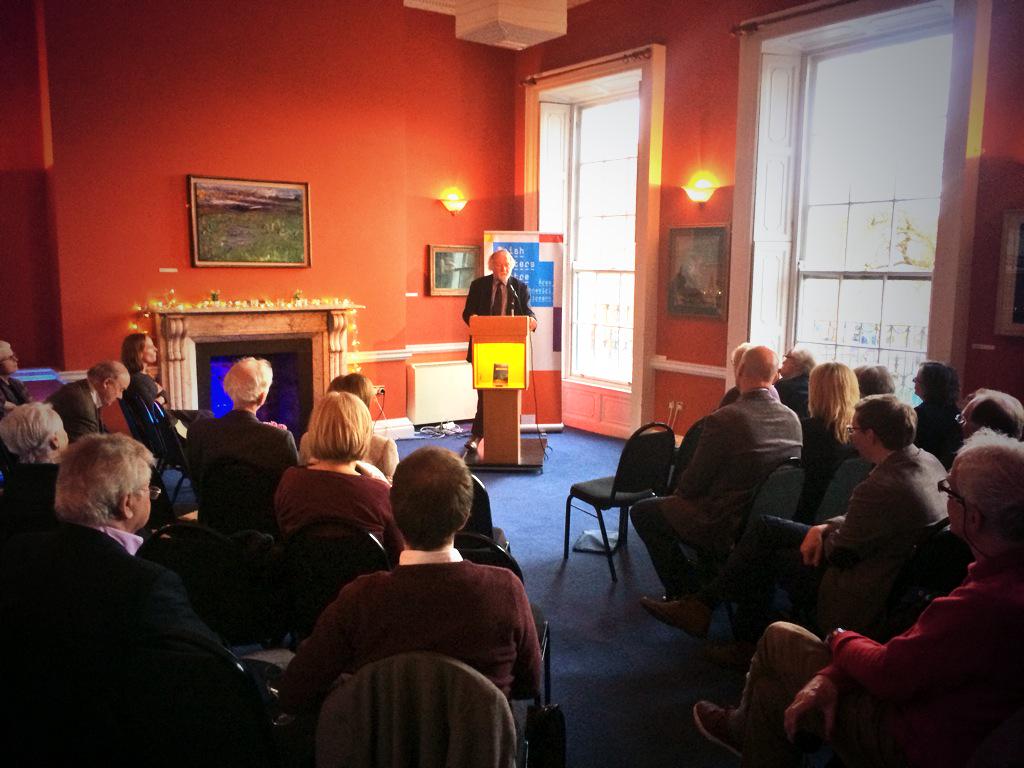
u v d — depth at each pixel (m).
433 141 7.93
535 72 8.16
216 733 1.51
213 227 6.44
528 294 6.68
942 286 4.98
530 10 5.40
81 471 1.64
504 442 6.34
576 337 8.52
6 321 6.09
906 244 5.55
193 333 6.35
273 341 6.81
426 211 7.98
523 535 4.79
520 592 1.63
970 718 1.54
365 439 2.47
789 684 1.97
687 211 6.85
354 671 1.60
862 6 5.29
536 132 8.13
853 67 5.86
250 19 6.46
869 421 2.49
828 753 2.51
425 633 1.53
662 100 6.94
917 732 1.61
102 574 1.47
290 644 2.87
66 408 4.22
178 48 6.18
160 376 6.25
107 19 5.88
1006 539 1.54
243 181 6.54
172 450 4.96
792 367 4.25
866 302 5.86
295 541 2.27
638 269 7.22
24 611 1.43
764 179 6.22
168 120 6.20
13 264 6.08
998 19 4.62
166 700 1.46
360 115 7.08
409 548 1.62
